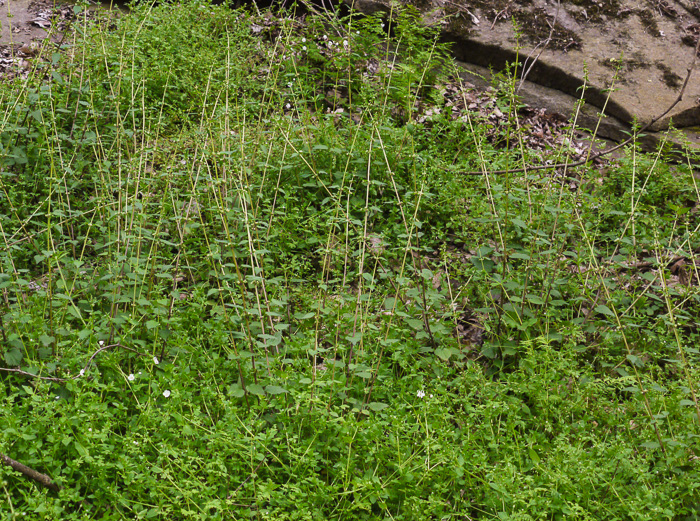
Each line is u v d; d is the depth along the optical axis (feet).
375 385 14.08
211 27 28.60
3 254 15.11
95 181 18.20
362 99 22.97
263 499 11.05
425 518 11.07
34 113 18.45
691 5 28.78
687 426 13.16
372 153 19.77
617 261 18.37
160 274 14.76
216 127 19.67
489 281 16.52
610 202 20.99
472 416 13.26
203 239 17.44
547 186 18.53
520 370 14.79
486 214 17.30
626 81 26.50
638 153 21.76
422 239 19.44
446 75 25.08
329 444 12.38
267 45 27.99
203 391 12.96
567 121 26.37
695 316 17.49
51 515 10.34
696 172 23.34
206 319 16.03
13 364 13.07
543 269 16.53
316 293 16.93
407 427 12.62
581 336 15.01
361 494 11.61
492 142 24.56
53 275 15.76
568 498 11.65
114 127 20.29
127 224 16.35
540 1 28.63
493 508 11.66
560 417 13.60
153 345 14.14
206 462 11.79
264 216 18.72
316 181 19.70
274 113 22.02
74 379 12.41
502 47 27.68
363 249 15.21
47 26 29.66
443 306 16.58
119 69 20.54
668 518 11.44
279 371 13.46
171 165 18.26
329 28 28.43
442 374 14.62
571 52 27.45
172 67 24.36
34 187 18.67
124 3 31.71
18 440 11.36
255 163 19.38
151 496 11.00
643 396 13.05
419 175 19.89
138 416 12.56
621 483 12.07
